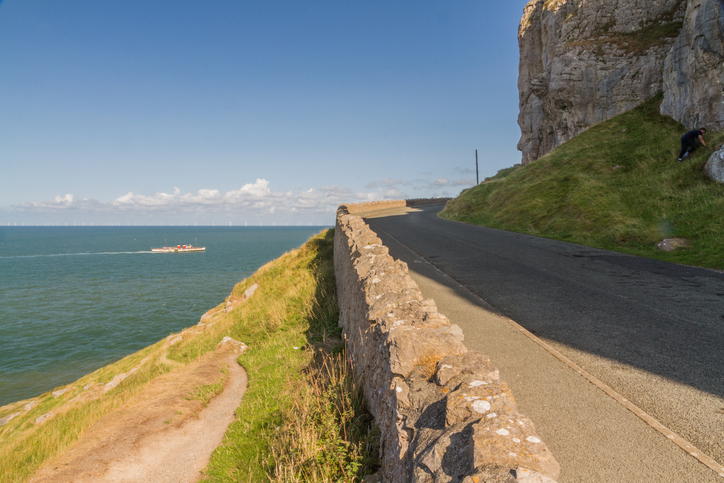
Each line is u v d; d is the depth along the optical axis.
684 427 3.48
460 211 25.95
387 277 5.77
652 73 25.05
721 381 4.20
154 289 69.38
